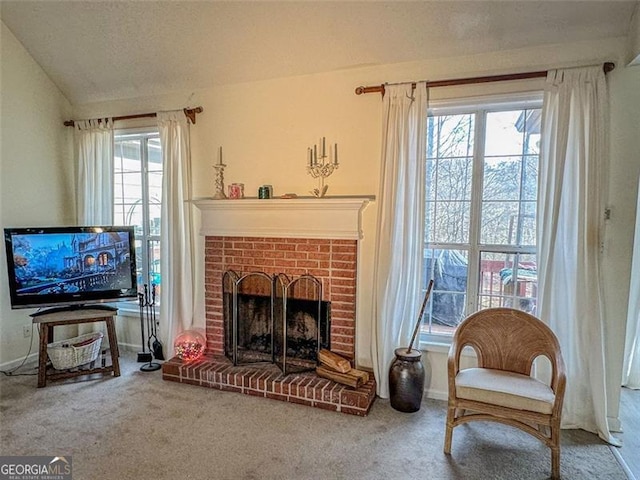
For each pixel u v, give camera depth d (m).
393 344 2.87
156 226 3.89
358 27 2.69
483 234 2.88
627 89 2.38
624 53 2.38
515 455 2.22
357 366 3.10
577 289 2.46
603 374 2.40
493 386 2.16
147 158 3.87
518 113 2.75
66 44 3.36
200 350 3.29
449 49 2.71
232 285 3.35
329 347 3.11
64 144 3.93
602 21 2.36
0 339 3.40
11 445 2.27
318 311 3.08
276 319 3.27
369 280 3.04
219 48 3.06
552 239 2.46
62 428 2.45
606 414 2.43
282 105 3.22
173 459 2.14
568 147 2.46
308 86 3.12
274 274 3.22
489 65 2.67
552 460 2.03
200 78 3.38
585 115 2.40
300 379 2.88
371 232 3.01
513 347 2.43
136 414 2.63
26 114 3.56
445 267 2.99
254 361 3.23
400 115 2.78
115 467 2.07
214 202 3.27
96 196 3.86
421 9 2.51
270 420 2.56
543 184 2.53
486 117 2.82
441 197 2.96
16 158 3.50
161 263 3.57
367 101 2.97
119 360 3.64
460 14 2.48
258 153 3.32
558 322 2.50
